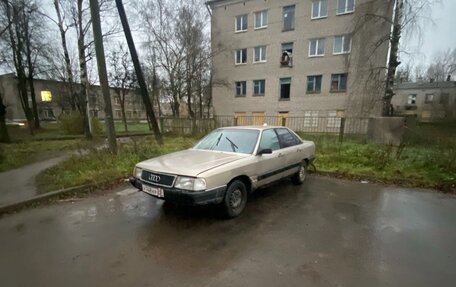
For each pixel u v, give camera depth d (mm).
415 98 45125
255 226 3787
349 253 3053
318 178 6676
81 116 18703
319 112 22062
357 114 18734
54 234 3553
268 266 2789
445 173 6277
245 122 25125
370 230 3664
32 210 4441
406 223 3902
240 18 24703
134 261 2887
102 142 11352
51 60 20922
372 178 6461
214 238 3420
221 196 3768
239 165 4066
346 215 4211
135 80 22219
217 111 26781
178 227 3748
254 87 24906
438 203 4785
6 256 3002
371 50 16891
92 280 2562
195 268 2756
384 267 2771
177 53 21938
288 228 3723
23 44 20172
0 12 14266
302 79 22531
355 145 9516
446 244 3270
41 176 6297
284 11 22703
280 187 5836
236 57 25438
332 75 21312
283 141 5500
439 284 2496
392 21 12695
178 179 3631
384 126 10711
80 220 4012
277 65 23469
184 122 15383
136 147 8195
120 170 6520
